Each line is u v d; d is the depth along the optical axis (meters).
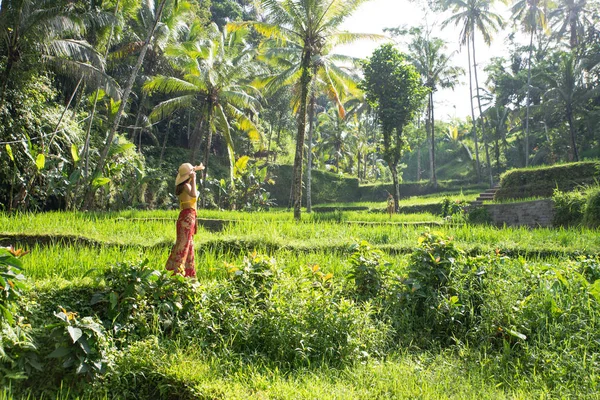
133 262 6.41
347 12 18.47
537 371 5.62
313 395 4.72
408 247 10.61
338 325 6.17
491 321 6.53
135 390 5.09
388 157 23.67
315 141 47.25
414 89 22.97
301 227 12.42
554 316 6.37
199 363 5.27
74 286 6.21
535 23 33.00
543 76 31.05
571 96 30.08
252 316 6.25
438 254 7.55
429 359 6.07
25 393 4.78
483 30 34.81
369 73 22.89
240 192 27.86
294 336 5.99
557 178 22.22
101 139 22.39
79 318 5.41
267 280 7.02
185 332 5.88
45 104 19.91
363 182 44.59
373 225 16.47
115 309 5.93
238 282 6.97
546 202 18.53
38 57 16.34
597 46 32.41
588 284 6.79
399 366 5.71
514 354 6.07
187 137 36.50
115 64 23.98
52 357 4.96
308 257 9.07
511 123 42.09
